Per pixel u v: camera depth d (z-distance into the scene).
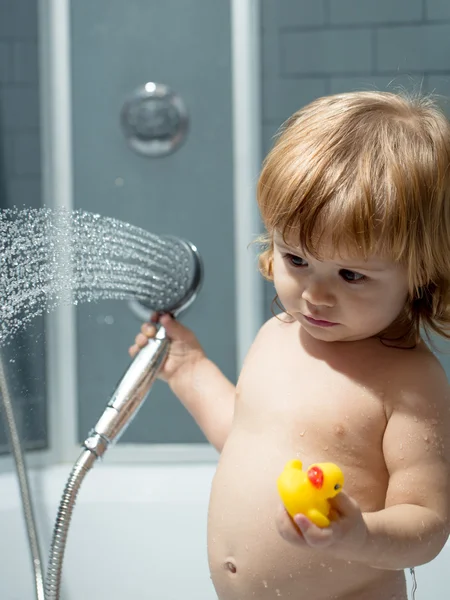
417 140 0.68
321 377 0.73
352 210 0.63
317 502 0.55
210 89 1.40
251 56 1.39
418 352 0.72
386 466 0.70
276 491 0.71
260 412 0.75
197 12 1.39
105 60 1.40
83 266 0.85
